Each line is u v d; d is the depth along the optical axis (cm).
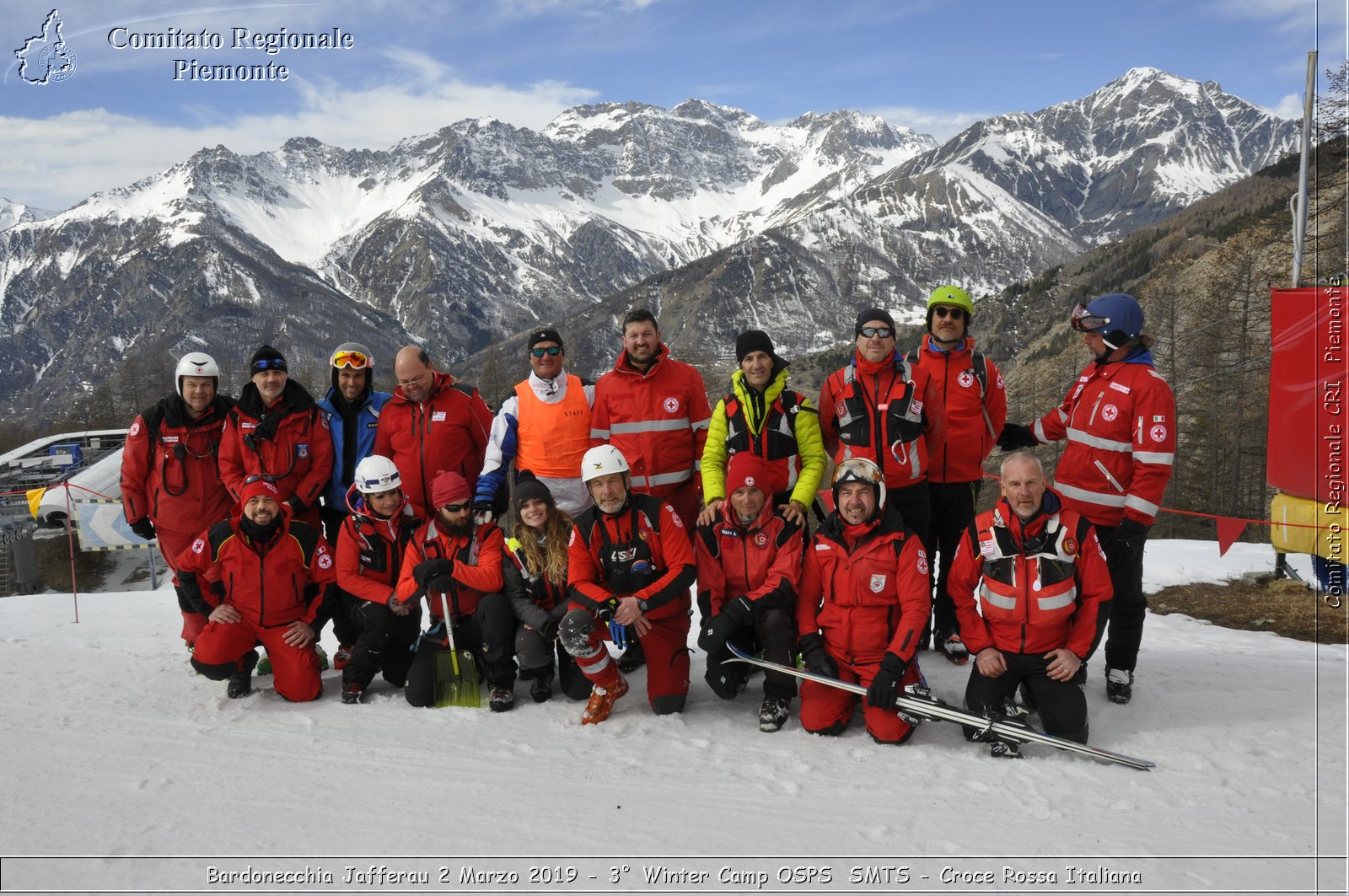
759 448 514
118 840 316
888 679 413
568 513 564
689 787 366
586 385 570
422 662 496
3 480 3678
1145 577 877
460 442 582
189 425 579
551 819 333
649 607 457
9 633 822
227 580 500
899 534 433
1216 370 3034
